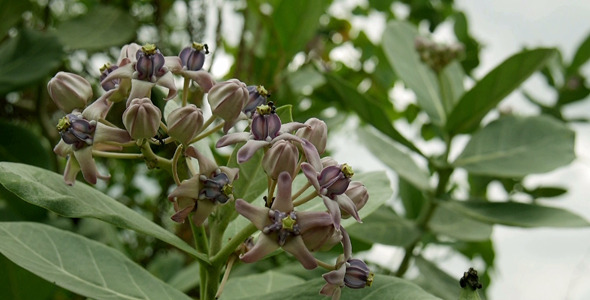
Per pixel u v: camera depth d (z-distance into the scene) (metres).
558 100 1.11
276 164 0.53
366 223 0.78
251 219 0.52
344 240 0.53
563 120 1.04
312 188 0.62
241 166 0.60
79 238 0.59
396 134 0.77
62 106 0.56
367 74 1.18
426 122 1.11
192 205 0.53
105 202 0.58
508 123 0.80
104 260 0.59
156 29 0.93
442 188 0.78
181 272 0.82
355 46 1.20
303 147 0.53
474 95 0.77
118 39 0.83
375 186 0.62
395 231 0.78
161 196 0.83
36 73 0.76
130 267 0.59
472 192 1.02
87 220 0.81
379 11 1.16
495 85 0.76
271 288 0.70
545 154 0.77
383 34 0.89
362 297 0.56
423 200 0.89
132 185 0.99
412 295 0.56
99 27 0.84
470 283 0.56
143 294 0.58
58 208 0.54
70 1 1.04
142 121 0.53
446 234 0.79
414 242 0.78
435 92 0.87
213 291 0.57
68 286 0.56
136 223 0.56
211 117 0.56
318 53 1.09
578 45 1.10
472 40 1.13
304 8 0.87
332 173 0.53
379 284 0.57
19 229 0.58
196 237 0.58
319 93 1.02
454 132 0.80
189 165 0.56
